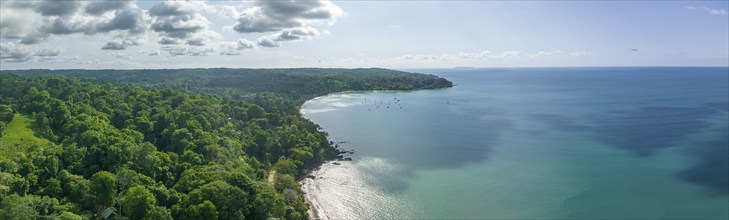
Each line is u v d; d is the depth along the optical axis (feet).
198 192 410.52
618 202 520.83
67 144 502.79
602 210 498.28
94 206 400.26
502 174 626.64
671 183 581.94
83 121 565.12
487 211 499.51
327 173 636.07
